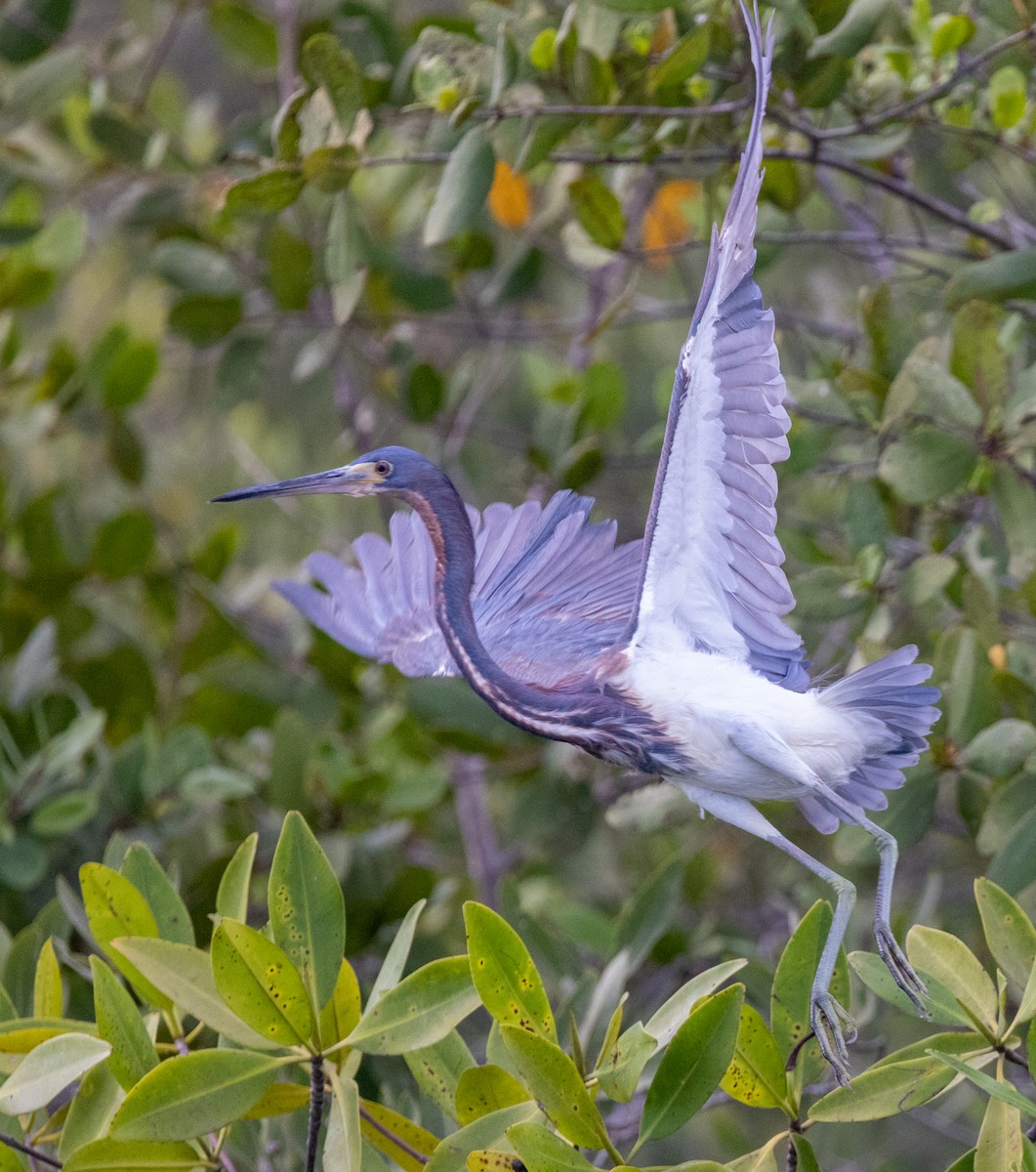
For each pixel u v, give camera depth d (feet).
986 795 31.40
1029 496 32.35
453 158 34.81
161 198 47.37
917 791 31.35
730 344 25.93
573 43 34.30
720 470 26.61
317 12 46.11
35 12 47.91
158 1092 21.11
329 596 35.60
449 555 32.86
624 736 28.81
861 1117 22.25
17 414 45.73
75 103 48.08
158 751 38.52
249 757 42.34
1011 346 35.50
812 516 48.24
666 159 36.60
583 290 57.77
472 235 47.26
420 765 42.88
